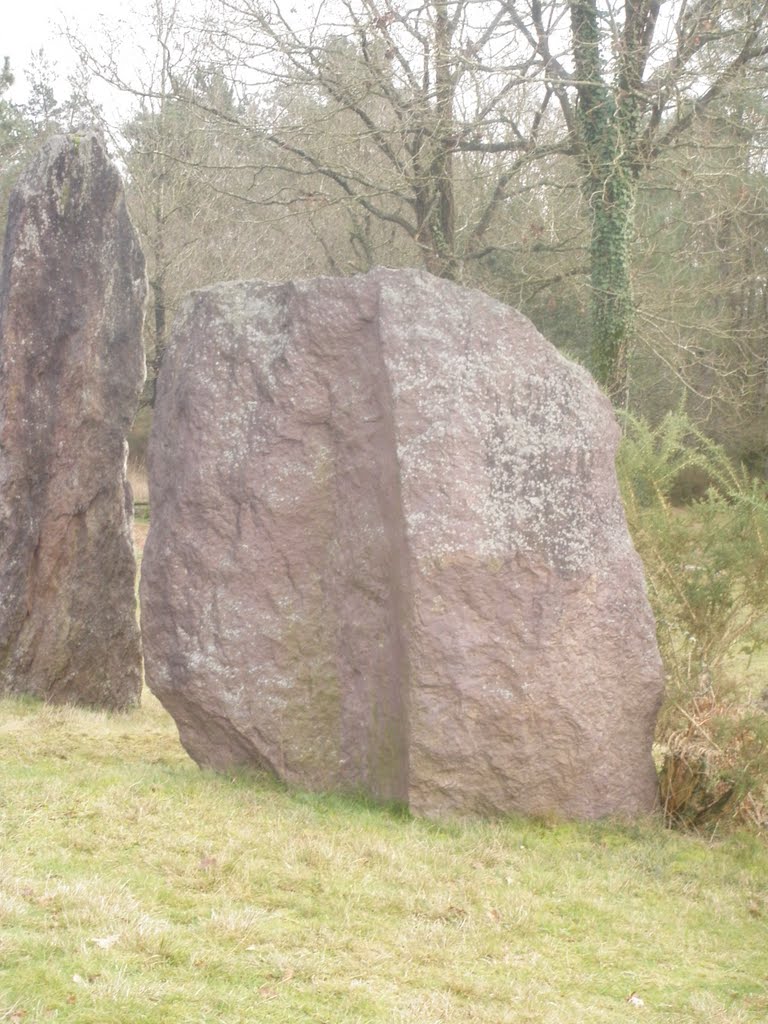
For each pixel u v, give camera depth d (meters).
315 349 6.48
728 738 6.48
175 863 4.97
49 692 8.76
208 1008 3.71
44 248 8.50
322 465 6.50
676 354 18.19
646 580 7.05
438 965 4.31
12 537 8.48
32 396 8.50
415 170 18.03
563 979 4.35
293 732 6.47
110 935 4.09
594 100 15.70
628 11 15.62
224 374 6.62
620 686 6.21
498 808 6.11
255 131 17.17
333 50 16.30
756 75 16.72
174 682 6.54
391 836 5.72
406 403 6.08
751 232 22.52
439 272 19.00
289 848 5.31
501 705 5.99
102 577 8.99
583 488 6.20
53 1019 3.49
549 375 6.25
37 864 4.78
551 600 6.04
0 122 31.16
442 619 5.93
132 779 6.23
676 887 5.50
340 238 25.27
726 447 24.06
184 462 6.61
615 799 6.28
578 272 18.61
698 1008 4.16
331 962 4.19
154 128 22.66
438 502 5.97
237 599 6.51
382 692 6.36
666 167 16.59
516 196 19.20
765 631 6.89
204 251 24.50
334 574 6.49
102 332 8.78
